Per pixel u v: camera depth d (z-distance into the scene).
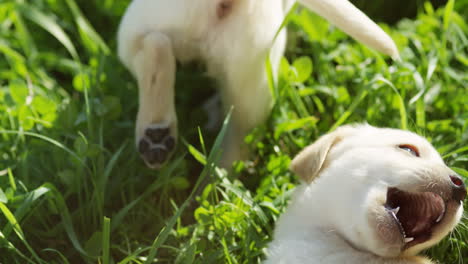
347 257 0.86
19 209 0.92
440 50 1.13
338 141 0.92
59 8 1.29
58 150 1.02
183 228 0.96
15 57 1.19
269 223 0.97
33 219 0.97
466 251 0.95
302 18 1.18
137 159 1.05
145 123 1.00
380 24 1.20
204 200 0.96
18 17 1.23
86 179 1.01
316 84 1.15
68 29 1.27
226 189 0.99
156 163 1.00
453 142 1.04
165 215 1.01
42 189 0.93
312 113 1.12
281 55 1.05
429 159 0.88
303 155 0.91
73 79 1.21
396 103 1.08
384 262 0.85
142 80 1.01
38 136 0.98
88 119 1.03
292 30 1.19
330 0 0.97
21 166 1.01
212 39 1.00
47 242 0.96
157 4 1.00
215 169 0.97
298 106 1.08
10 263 0.93
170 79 1.00
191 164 1.10
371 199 0.84
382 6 1.30
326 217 0.88
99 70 1.13
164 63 1.00
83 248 0.95
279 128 1.06
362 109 1.10
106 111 1.08
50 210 0.96
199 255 0.94
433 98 1.09
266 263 0.89
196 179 1.08
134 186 1.03
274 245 0.89
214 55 1.01
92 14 1.31
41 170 1.02
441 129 1.06
